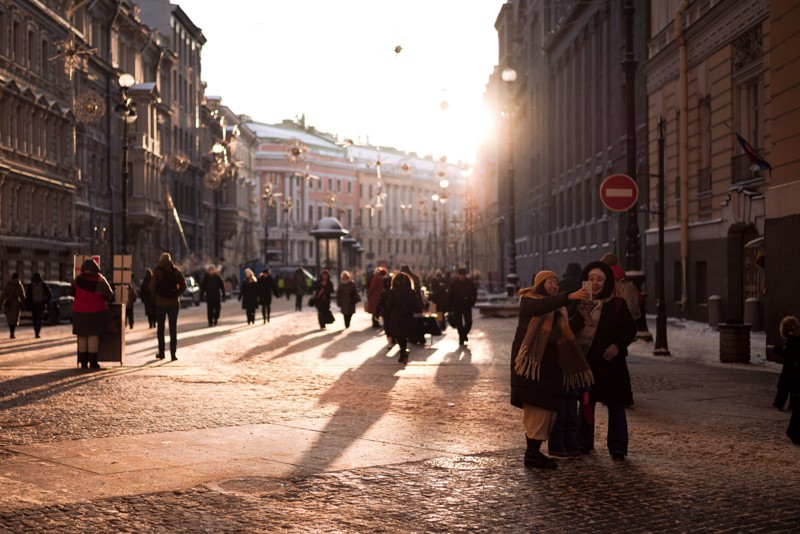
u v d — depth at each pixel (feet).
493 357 74.84
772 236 71.36
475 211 352.49
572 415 33.78
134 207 225.35
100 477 29.68
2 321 133.08
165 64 261.03
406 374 61.36
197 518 25.05
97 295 63.36
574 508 26.50
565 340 31.83
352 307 115.55
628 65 82.74
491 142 349.61
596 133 172.14
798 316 67.05
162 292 70.38
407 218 630.33
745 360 68.33
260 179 521.65
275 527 24.31
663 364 67.62
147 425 39.75
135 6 228.22
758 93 96.84
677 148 119.85
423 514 25.72
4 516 24.94
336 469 31.27
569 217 200.23
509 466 32.12
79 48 107.86
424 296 111.34
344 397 49.55
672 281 122.21
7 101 155.22
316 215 546.67
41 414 42.63
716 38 104.12
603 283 33.58
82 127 194.08
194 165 291.99
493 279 333.83
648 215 134.72
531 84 245.45
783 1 70.49
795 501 27.45
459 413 43.91
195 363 68.49
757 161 85.25
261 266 316.81
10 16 155.33
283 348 83.66
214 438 36.81
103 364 67.36
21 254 158.51
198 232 302.04
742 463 32.94
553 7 207.92
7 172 152.46
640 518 25.46
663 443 36.60
